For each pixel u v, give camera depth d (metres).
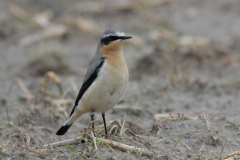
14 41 21.66
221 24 21.72
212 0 25.34
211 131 9.23
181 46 17.91
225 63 15.88
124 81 8.74
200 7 24.59
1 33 22.11
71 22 23.23
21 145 8.68
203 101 12.66
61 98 13.44
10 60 19.05
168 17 23.58
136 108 11.95
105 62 8.61
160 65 16.11
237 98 12.59
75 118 9.23
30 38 21.59
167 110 12.12
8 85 15.68
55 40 21.27
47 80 14.11
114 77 8.55
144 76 15.81
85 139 8.48
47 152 8.14
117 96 8.79
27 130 10.30
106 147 8.16
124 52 19.55
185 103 12.55
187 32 21.31
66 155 8.01
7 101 13.27
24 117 10.77
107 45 8.73
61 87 14.70
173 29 21.95
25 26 23.39
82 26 22.78
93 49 20.44
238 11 23.19
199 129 9.41
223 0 25.08
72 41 21.62
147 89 14.06
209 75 15.20
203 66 15.98
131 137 8.98
